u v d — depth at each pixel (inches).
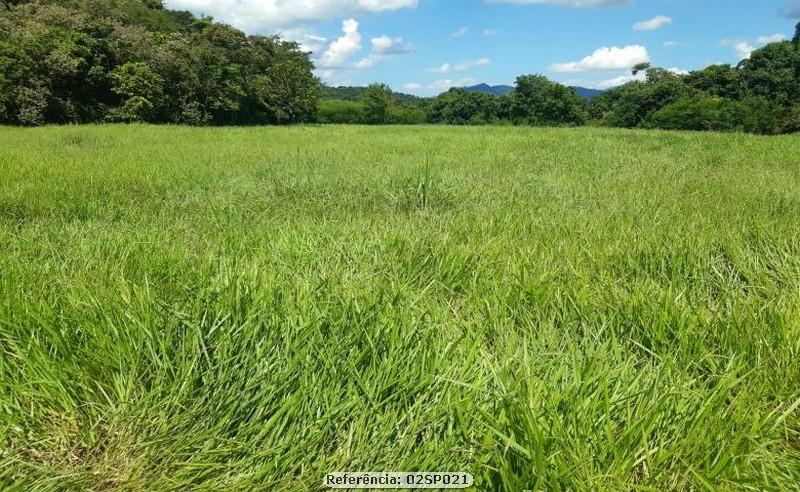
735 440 49.0
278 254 106.7
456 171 258.2
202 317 69.4
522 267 95.7
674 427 52.4
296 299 76.4
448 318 80.9
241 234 125.0
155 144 422.3
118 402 56.7
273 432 53.9
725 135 567.5
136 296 73.9
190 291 78.8
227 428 55.2
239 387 58.6
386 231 122.3
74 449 53.8
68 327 67.5
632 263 102.8
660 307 78.6
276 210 163.0
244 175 233.8
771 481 50.0
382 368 60.2
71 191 175.8
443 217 149.1
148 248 109.6
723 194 183.3
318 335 65.4
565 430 50.4
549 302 84.4
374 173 237.9
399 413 57.1
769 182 219.0
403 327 68.7
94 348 63.8
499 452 48.7
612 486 46.8
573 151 391.5
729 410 55.9
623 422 53.7
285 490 48.6
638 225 133.4
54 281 89.7
